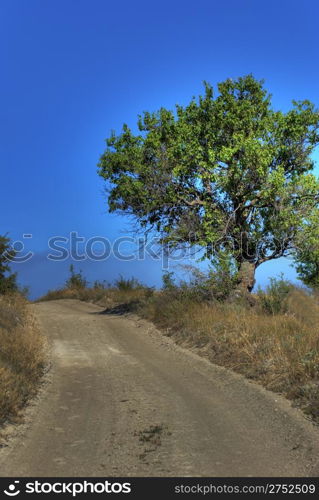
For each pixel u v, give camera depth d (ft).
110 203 74.59
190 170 68.13
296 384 30.45
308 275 74.49
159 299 73.15
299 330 42.91
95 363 44.83
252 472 19.03
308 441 21.91
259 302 64.18
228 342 44.50
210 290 66.49
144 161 70.13
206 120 69.31
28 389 31.91
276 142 66.39
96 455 21.17
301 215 64.54
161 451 21.54
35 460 20.61
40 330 63.36
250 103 69.31
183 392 33.40
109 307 91.30
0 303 65.41
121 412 28.50
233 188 64.44
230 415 27.30
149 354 49.16
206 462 20.15
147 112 72.43
